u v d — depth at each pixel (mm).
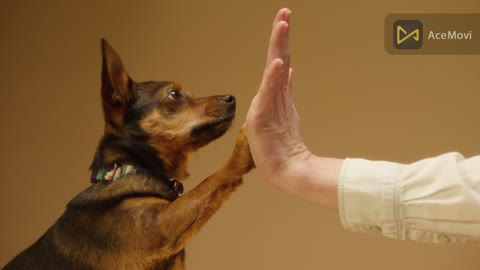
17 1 3602
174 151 1432
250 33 3475
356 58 3449
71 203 1390
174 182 1417
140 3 3537
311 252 3400
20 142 3578
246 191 3445
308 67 3455
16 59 3588
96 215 1331
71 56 3568
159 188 1381
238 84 3451
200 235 3438
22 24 3594
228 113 1443
